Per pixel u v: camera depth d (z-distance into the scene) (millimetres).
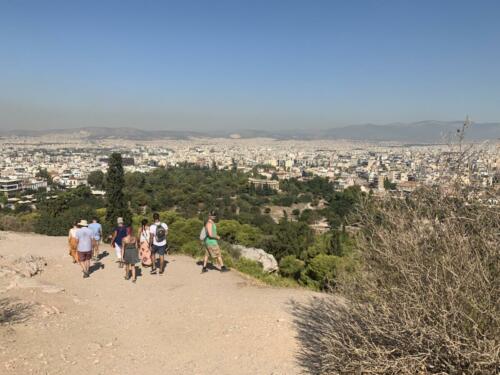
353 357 4582
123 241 10047
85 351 6035
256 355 6055
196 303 8453
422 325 4027
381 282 4621
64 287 9266
